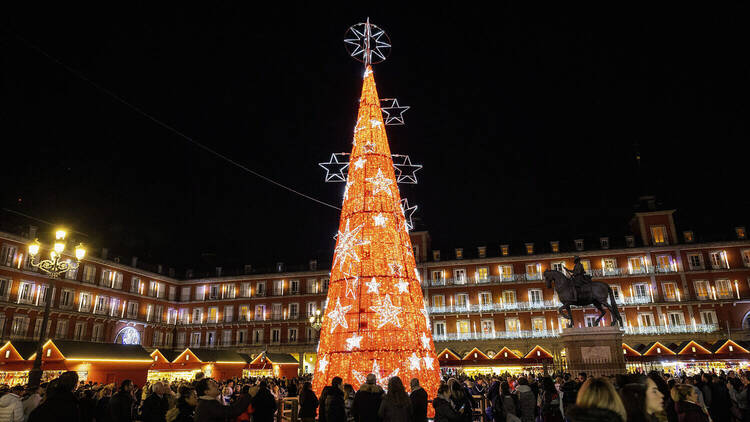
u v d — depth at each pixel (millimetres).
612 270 50125
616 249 50531
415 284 15750
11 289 40625
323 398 9469
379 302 14625
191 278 61938
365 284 14867
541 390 13414
